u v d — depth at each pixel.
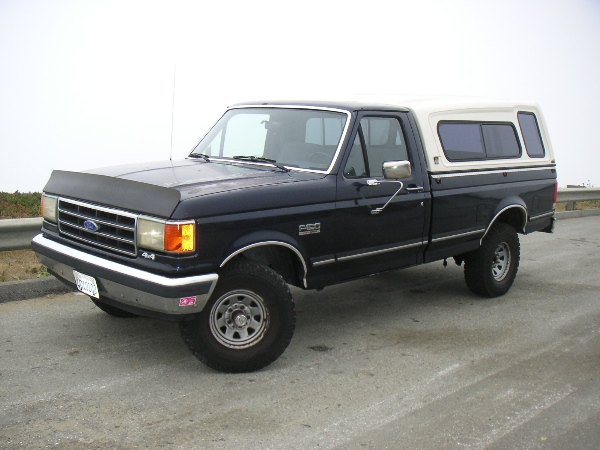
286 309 5.04
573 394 4.81
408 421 4.31
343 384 4.88
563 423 4.34
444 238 6.51
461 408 4.53
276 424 4.20
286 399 4.58
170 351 5.37
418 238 6.25
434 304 7.11
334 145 5.61
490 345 5.84
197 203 4.57
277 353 5.06
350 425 4.22
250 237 4.84
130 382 4.75
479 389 4.86
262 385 4.80
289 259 5.36
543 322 6.55
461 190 6.61
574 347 5.84
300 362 5.30
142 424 4.12
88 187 5.11
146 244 4.60
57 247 5.24
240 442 3.94
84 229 5.04
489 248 7.14
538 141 7.98
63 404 4.35
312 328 6.18
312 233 5.26
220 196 4.71
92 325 5.89
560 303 7.27
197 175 5.24
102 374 4.86
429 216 6.30
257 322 5.02
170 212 4.50
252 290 4.92
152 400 4.47
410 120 6.26
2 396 4.42
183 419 4.21
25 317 6.03
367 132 5.82
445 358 5.48
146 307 4.65
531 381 5.04
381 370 5.18
